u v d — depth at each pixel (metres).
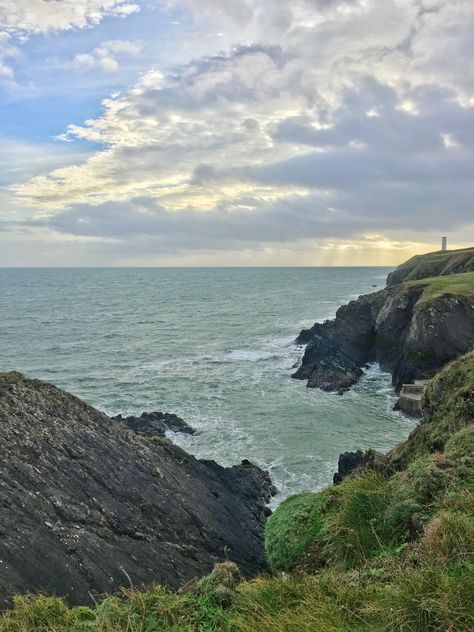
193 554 11.92
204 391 35.16
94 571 9.66
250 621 4.67
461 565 4.65
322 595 4.88
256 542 14.19
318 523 7.30
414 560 5.25
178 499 13.56
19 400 13.05
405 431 26.80
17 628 5.47
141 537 11.45
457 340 34.25
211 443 25.02
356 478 7.77
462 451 7.47
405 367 35.59
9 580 8.55
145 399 33.62
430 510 6.16
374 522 6.52
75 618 5.59
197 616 5.10
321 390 35.19
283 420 28.56
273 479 20.94
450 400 10.54
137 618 5.25
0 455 11.17
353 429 27.09
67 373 41.88
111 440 14.04
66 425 13.36
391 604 4.24
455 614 3.93
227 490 16.61
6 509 9.91
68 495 11.28
